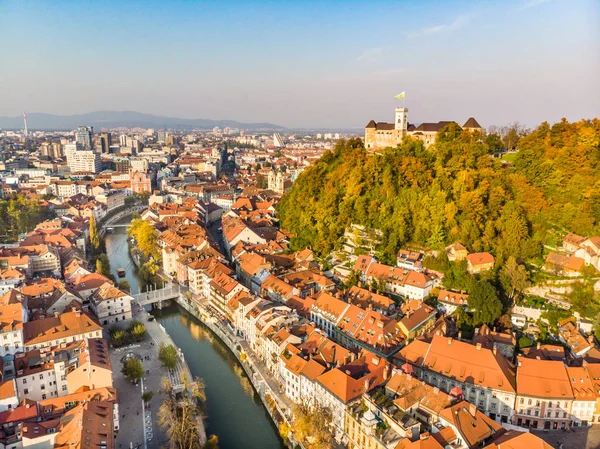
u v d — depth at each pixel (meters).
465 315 167.12
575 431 124.62
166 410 124.75
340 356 139.25
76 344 151.00
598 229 187.00
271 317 164.25
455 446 102.12
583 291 169.62
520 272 174.38
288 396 143.88
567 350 151.12
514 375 133.00
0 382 127.56
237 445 129.50
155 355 172.25
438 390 114.00
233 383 160.00
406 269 193.75
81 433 104.38
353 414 116.69
